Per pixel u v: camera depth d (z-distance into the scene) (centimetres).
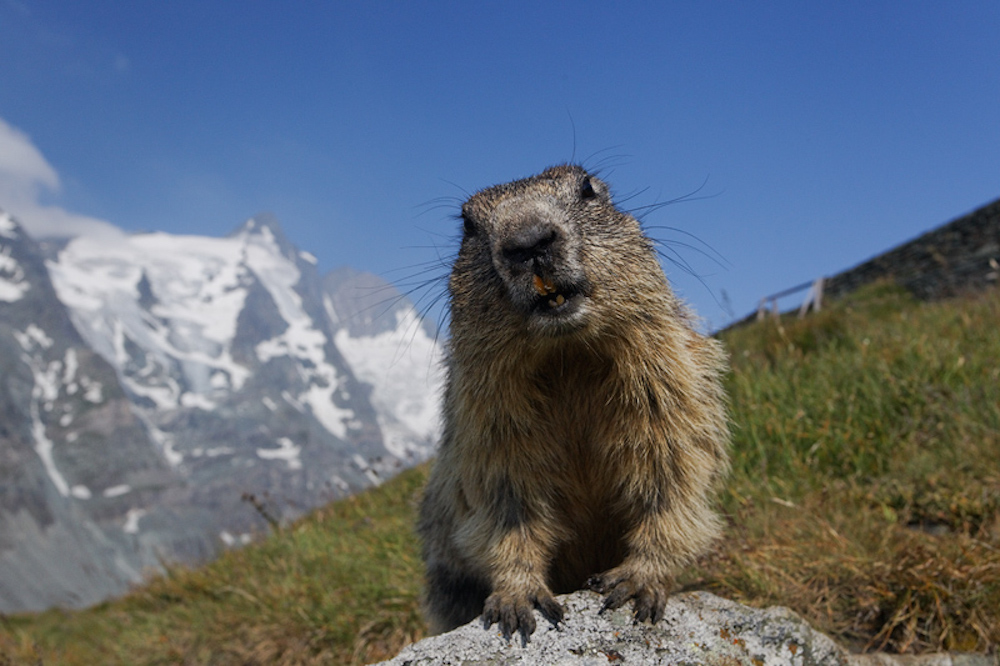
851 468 85
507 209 51
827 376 102
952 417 84
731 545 69
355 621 87
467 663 45
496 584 50
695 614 48
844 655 49
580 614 47
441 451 62
